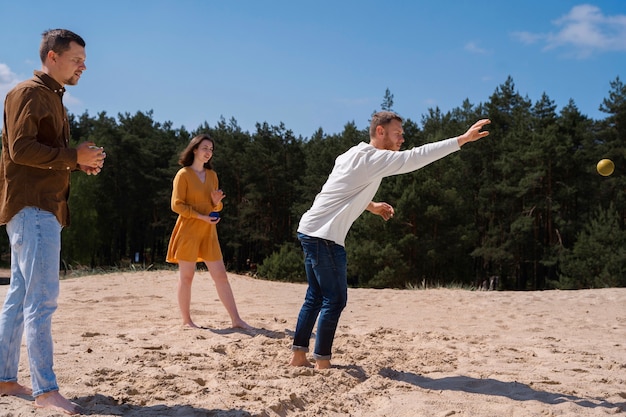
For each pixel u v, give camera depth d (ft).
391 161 14.30
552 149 148.56
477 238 145.89
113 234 204.13
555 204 146.92
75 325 21.63
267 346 18.31
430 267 138.31
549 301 36.86
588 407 12.91
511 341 22.44
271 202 184.34
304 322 15.66
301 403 12.53
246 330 21.47
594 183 153.38
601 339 24.20
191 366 15.02
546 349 20.54
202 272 44.04
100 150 11.12
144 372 14.11
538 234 154.51
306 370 15.01
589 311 33.32
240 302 32.09
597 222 129.39
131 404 11.58
